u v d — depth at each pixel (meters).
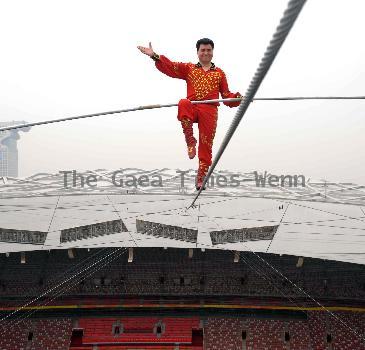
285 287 51.59
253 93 4.20
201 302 51.53
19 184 49.47
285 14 2.71
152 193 43.62
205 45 7.55
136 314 51.69
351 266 52.88
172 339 49.50
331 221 41.38
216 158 6.85
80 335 51.28
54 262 54.03
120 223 42.84
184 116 7.12
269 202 42.44
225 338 49.66
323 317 50.41
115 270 53.72
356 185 53.06
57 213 42.38
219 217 42.47
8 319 50.62
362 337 48.09
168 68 7.67
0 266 53.66
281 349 48.50
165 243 42.78
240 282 52.38
